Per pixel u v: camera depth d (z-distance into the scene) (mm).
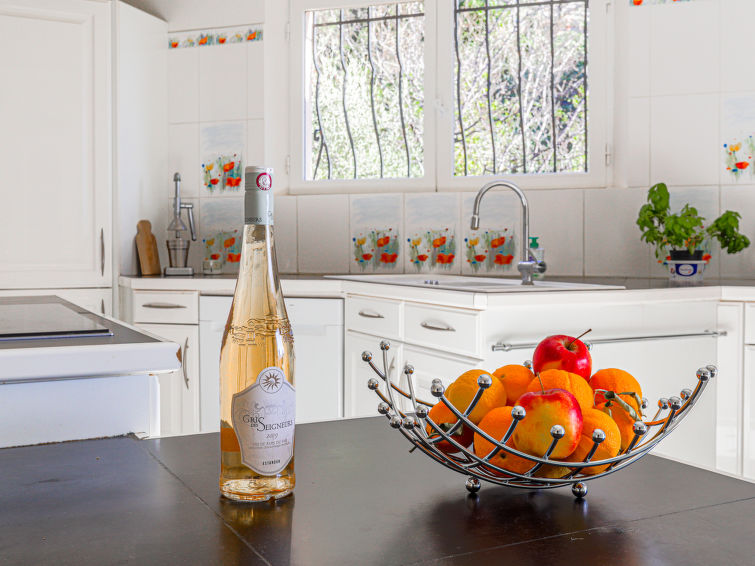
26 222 3166
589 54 3137
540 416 552
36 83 3160
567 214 3088
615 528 527
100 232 3268
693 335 2307
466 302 2070
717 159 2918
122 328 1174
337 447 757
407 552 482
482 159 3344
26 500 589
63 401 994
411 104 3434
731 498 598
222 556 475
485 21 3299
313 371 2801
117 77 3299
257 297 592
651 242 2744
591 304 2148
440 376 2225
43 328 1092
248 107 3529
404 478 652
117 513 557
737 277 2910
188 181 3637
